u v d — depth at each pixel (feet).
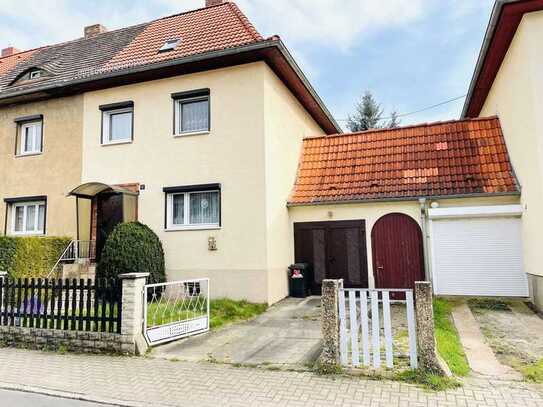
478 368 18.84
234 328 27.50
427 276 36.22
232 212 36.09
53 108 44.70
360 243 38.86
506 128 38.19
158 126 39.63
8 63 59.21
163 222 38.14
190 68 38.47
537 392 16.03
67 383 18.26
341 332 18.95
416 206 37.55
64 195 42.75
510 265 34.45
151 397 16.55
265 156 35.76
